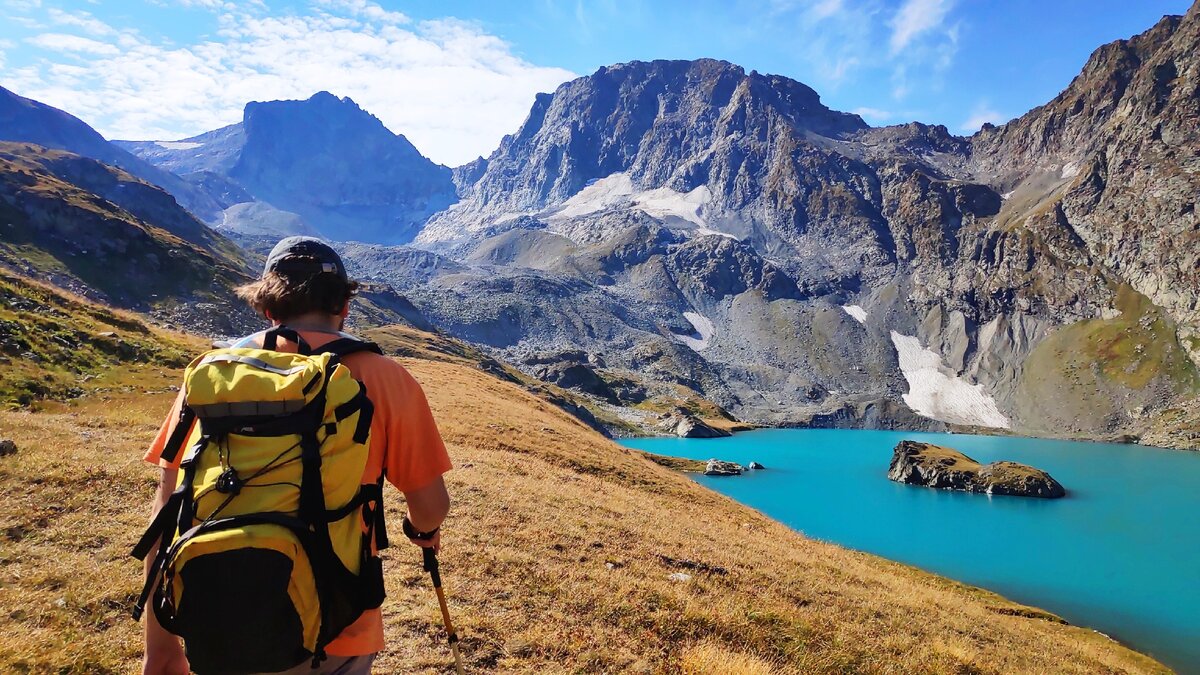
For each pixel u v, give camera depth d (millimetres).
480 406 45312
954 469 112438
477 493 19203
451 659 8961
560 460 34875
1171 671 37312
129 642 8055
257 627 2428
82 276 132875
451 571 12164
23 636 7617
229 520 2492
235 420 2621
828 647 13359
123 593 9086
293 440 2623
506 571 12750
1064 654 24078
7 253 127688
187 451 2859
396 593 10680
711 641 11852
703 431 179250
